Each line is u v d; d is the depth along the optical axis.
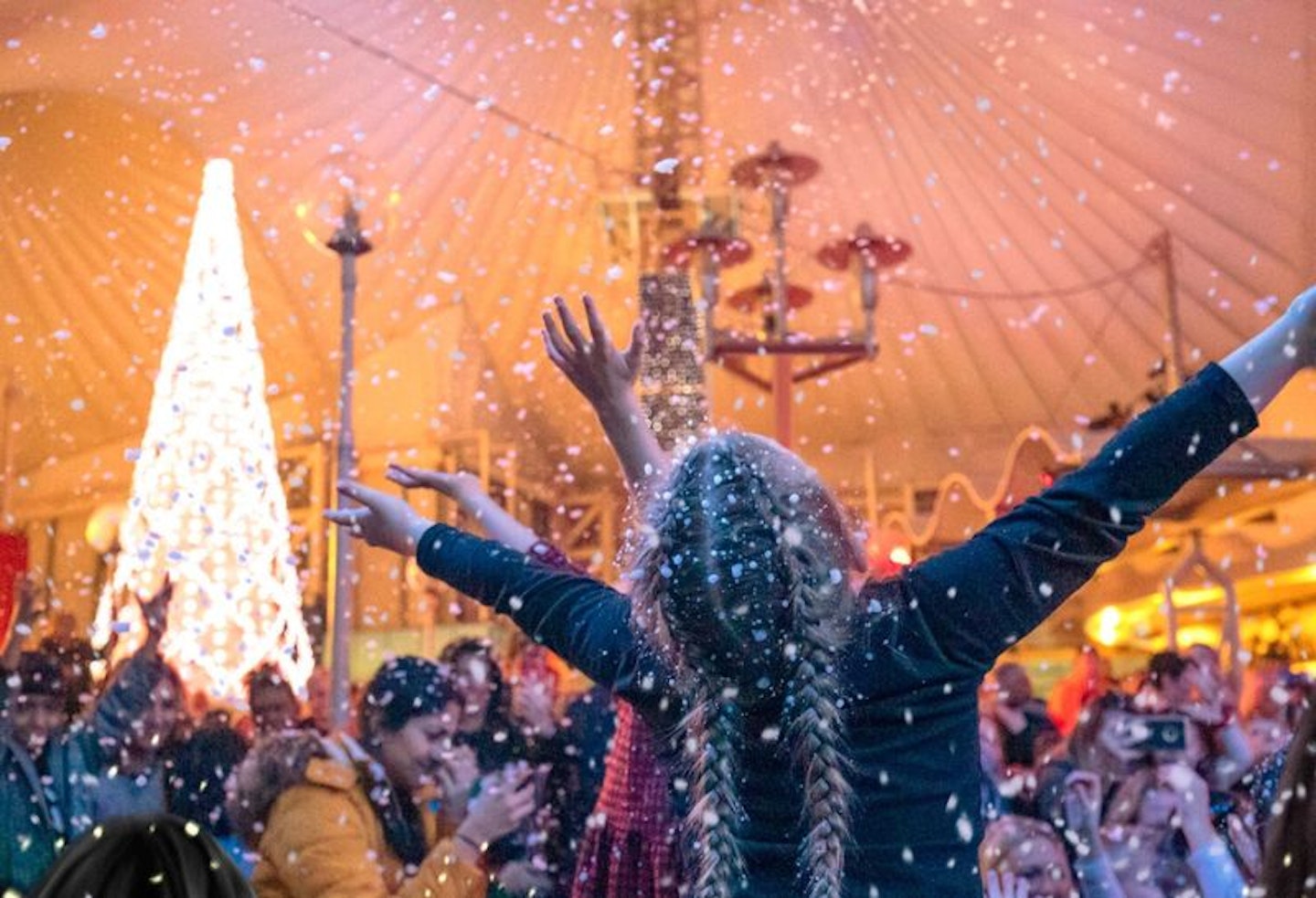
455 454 12.85
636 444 1.28
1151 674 3.24
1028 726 4.18
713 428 1.12
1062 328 12.41
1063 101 10.38
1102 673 5.02
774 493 1.01
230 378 11.22
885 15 10.10
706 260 5.45
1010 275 12.16
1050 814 2.80
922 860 0.94
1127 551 10.21
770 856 0.95
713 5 10.36
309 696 4.91
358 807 2.14
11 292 12.58
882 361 13.46
